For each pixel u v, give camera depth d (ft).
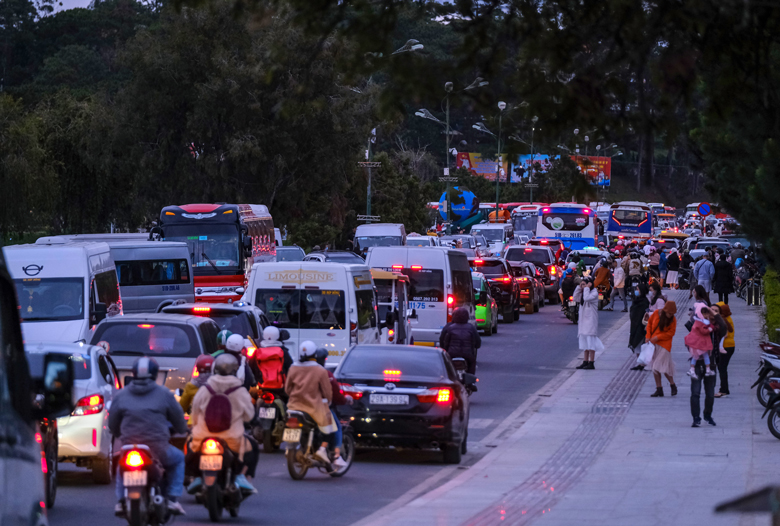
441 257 208.13
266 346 120.88
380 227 395.96
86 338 163.02
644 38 48.06
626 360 225.35
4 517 32.86
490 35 50.06
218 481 84.69
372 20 50.14
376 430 115.14
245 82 453.17
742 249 434.71
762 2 47.37
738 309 346.33
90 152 485.97
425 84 49.60
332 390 105.81
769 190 100.94
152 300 239.09
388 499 96.89
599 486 98.94
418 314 207.82
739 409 153.07
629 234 641.40
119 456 75.97
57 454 98.22
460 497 94.53
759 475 103.19
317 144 475.31
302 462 105.60
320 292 154.40
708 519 82.02
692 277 375.45
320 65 433.48
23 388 38.91
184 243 245.45
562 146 50.42
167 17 472.03
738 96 55.16
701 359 139.13
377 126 490.49
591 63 48.85
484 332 283.18
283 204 497.46
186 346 120.26
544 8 50.01
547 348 250.37
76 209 509.76
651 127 48.57
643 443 125.80
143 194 495.41
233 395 84.23
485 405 165.58
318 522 85.71
